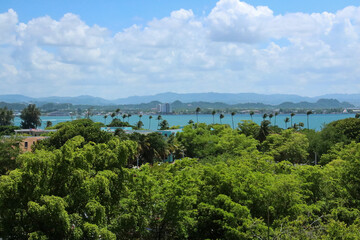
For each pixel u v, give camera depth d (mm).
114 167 30609
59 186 27516
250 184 33281
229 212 30266
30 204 23797
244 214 29547
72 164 27375
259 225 27656
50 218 24562
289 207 32844
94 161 30359
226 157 71375
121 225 28562
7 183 24812
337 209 33469
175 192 30828
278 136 87938
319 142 83750
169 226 33281
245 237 28109
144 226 29391
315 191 38594
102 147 31547
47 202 24016
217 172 34812
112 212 30578
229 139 91250
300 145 82312
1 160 50844
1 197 24750
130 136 89250
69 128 73125
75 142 28734
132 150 31469
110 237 24906
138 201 31000
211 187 34125
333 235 24422
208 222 32438
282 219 30016
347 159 48969
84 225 24781
